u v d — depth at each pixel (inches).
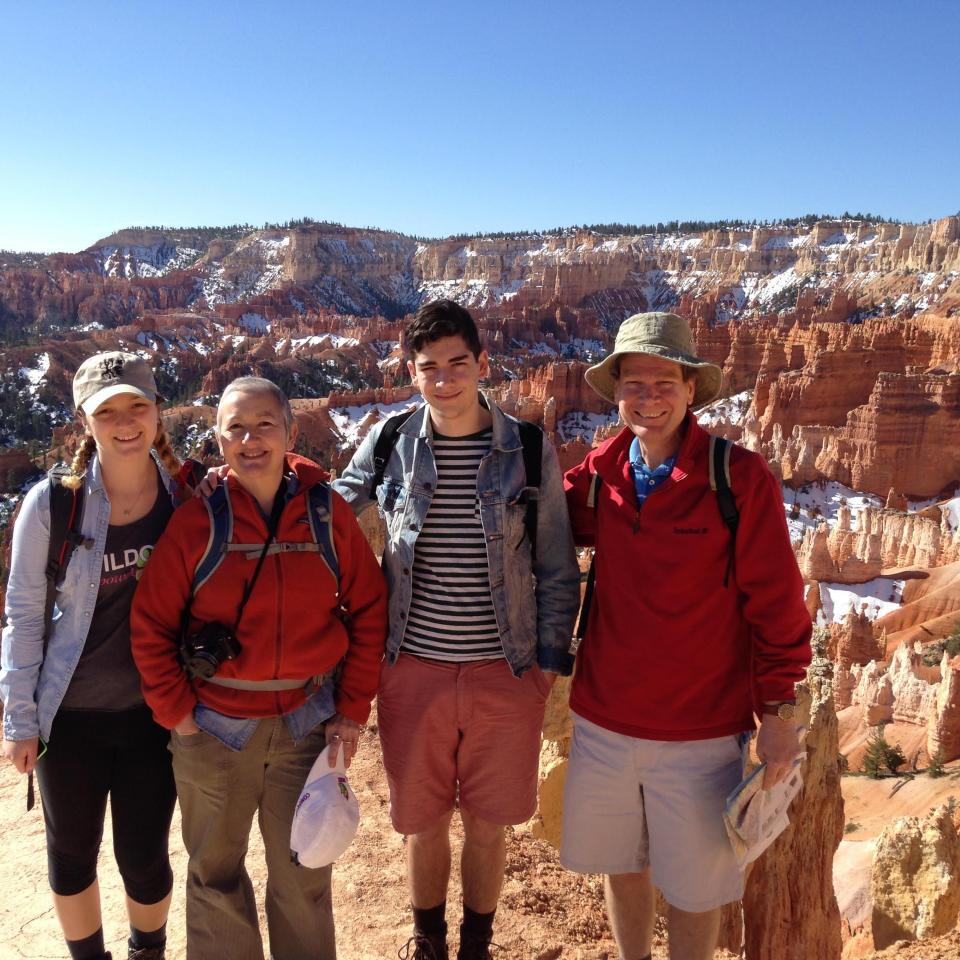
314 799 82.4
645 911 95.3
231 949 85.6
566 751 142.3
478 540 89.0
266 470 82.6
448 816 94.1
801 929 126.3
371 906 106.7
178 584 82.5
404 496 89.7
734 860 89.7
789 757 85.3
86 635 83.4
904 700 594.6
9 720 82.6
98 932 89.9
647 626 87.3
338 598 86.0
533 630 91.7
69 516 82.9
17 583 83.0
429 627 90.0
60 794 85.4
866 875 286.5
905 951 118.3
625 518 88.8
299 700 85.3
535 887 115.3
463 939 94.3
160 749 87.5
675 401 87.3
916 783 491.5
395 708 91.4
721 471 85.6
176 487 87.0
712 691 87.8
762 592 86.0
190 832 86.0
